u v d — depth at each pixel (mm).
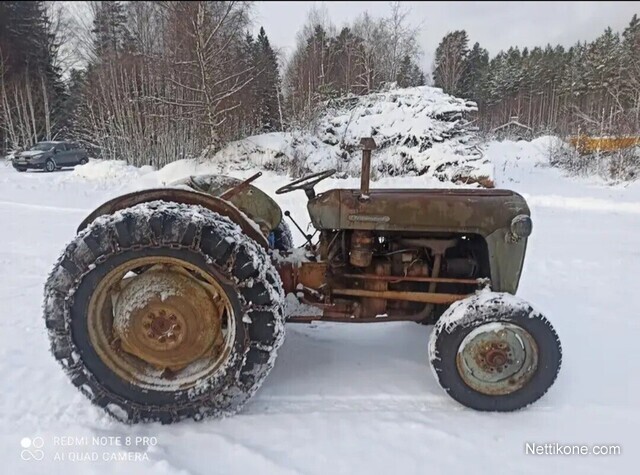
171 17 8805
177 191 2537
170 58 12398
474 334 2518
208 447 2254
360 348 3297
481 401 2549
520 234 2635
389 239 2963
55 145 17250
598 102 19766
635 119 15602
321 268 2887
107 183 11930
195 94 14023
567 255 5906
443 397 2705
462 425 2451
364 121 13648
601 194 10969
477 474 2123
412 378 2900
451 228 2715
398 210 2707
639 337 3533
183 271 2514
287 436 2334
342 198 2723
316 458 2189
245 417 2480
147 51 10945
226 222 2426
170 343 2492
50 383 2760
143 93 15070
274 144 13219
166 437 2330
